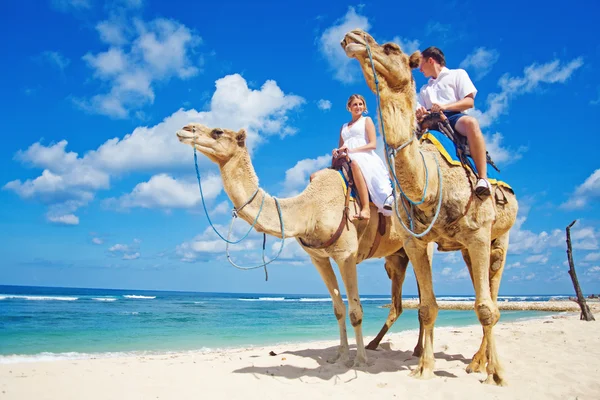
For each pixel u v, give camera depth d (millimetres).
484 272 4914
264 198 6035
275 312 33344
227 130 5879
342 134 7047
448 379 5301
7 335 14734
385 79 4410
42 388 5168
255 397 4797
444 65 5887
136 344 12641
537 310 37375
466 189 4891
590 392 4953
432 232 5062
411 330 16828
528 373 5801
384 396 4750
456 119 5336
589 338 9609
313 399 4711
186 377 5707
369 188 6398
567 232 17000
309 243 6207
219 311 33594
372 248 6578
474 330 12984
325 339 13953
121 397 4812
